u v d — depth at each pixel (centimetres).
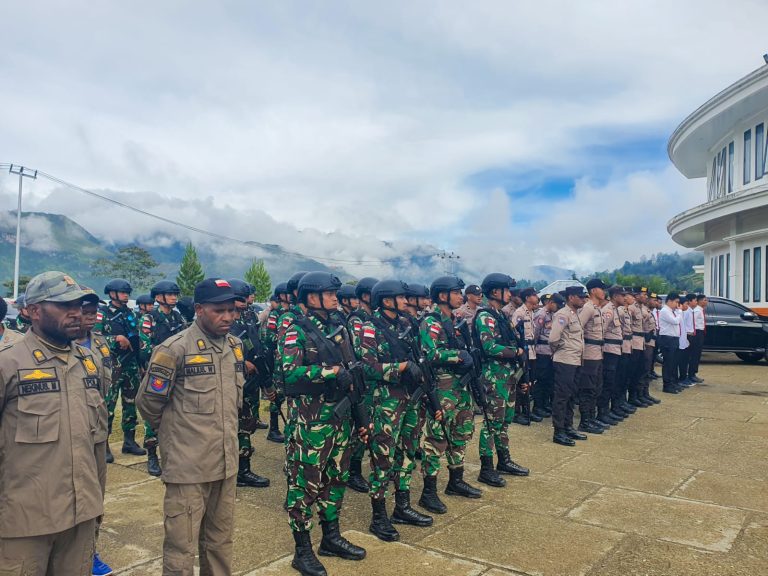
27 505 240
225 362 322
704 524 443
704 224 2022
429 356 468
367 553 397
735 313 1438
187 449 303
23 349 250
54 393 251
